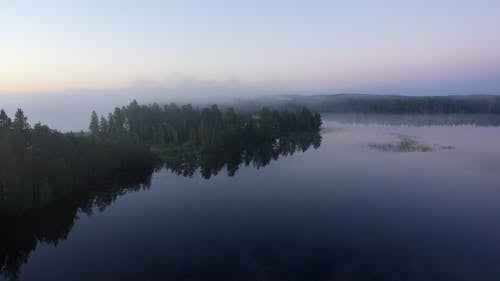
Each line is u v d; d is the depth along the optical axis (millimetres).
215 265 47625
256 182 87250
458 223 56469
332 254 48844
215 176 96562
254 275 44625
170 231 59812
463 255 46844
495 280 41250
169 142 144250
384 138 143125
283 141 150750
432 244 50062
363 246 50531
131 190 85938
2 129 88125
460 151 110438
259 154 125812
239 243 53719
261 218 63125
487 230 53625
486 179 79062
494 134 148625
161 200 77062
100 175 96562
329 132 171500
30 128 94000
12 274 48875
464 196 68562
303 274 44344
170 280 44469
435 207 63531
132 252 52875
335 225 58125
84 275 47281
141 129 149125
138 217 67375
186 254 51094
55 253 54344
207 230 59219
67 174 82000
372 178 83500
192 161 118438
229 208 69500
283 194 76000
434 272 43219
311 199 71562
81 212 71688
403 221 58156
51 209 73500
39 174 76250
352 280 42500
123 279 45438
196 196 78625
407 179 81188
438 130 169500
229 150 131000
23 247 57250
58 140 91688
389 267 44781
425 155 105875
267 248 51562
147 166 112125
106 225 64188
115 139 126625
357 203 67688
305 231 56500
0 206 67938
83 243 57219
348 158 107125
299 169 97250
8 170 69750
